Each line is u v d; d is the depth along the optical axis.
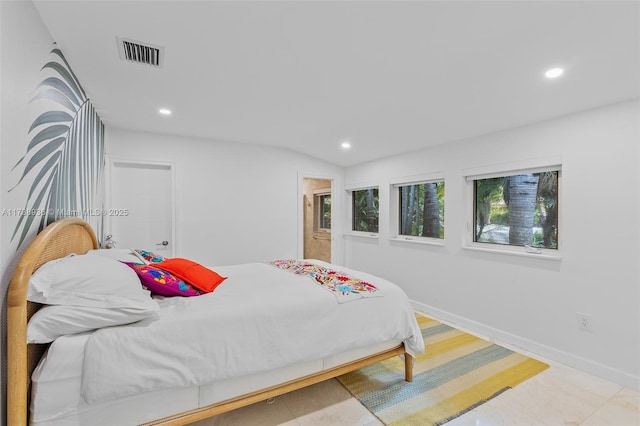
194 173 3.72
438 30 1.55
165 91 2.36
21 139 1.31
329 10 1.41
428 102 2.51
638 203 2.06
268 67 1.98
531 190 2.78
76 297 1.30
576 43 1.60
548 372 2.29
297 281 2.28
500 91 2.20
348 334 1.90
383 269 4.30
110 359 1.26
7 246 1.20
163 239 3.63
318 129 3.36
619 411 1.84
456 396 2.00
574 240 2.37
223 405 1.55
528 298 2.66
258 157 4.12
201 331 1.47
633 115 2.08
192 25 1.54
